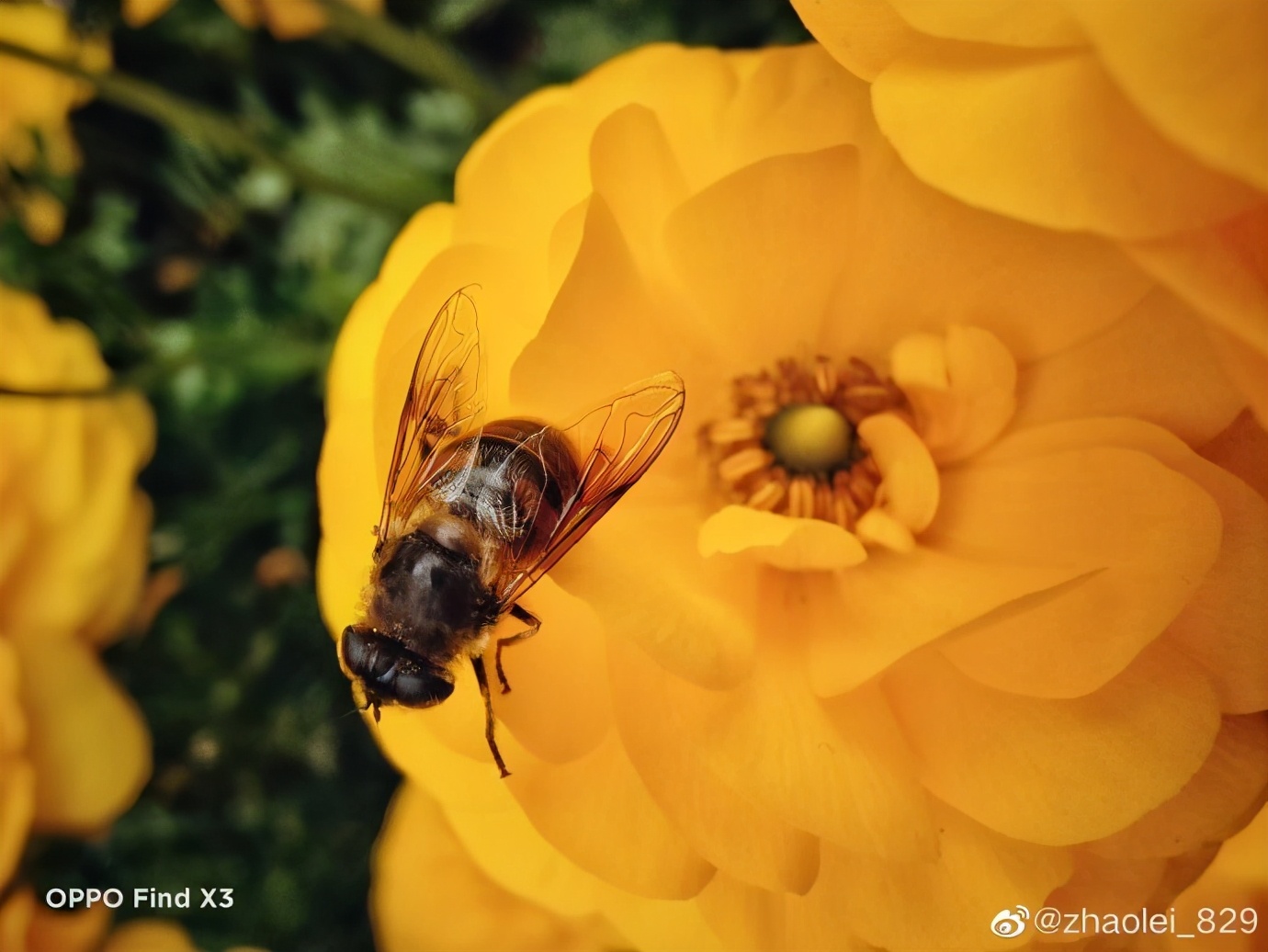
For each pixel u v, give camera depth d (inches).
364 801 3.1
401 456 2.0
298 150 3.3
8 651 2.2
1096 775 1.8
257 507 3.2
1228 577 1.8
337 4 3.0
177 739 3.0
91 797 2.4
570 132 2.0
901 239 1.9
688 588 1.8
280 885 3.0
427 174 3.2
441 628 2.0
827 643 1.9
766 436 2.0
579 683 1.9
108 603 2.6
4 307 2.6
